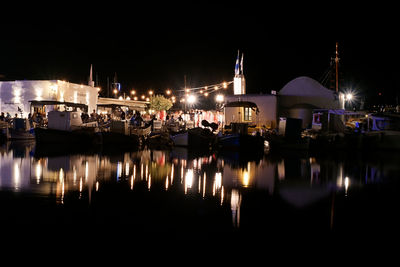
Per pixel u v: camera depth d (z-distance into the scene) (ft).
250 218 24.91
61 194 31.40
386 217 25.67
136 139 96.73
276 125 105.81
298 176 43.75
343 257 18.48
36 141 90.27
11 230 21.83
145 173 44.27
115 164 52.60
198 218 24.75
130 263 17.35
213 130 94.22
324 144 85.15
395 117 86.43
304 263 17.70
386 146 83.05
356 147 84.12
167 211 26.37
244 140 82.89
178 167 50.80
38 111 122.21
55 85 123.65
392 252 19.15
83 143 92.63
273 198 31.24
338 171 48.67
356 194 33.40
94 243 19.83
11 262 17.35
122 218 24.50
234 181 39.52
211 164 55.36
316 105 110.73
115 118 121.70
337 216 25.75
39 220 23.80
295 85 113.29
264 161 60.90
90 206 27.53
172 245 19.67
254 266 17.26
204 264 17.35
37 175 41.09
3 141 101.55
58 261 17.48
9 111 127.54
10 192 31.89
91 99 146.20
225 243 20.13
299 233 22.00
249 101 108.47
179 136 92.89
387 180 41.34
